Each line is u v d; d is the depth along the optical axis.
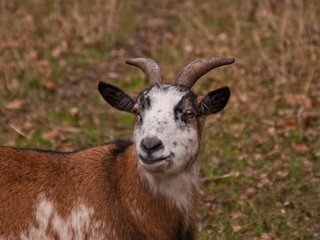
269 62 33.72
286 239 20.81
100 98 31.94
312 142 26.58
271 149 26.56
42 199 15.86
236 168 25.42
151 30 41.94
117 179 16.19
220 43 38.31
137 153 15.34
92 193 16.00
